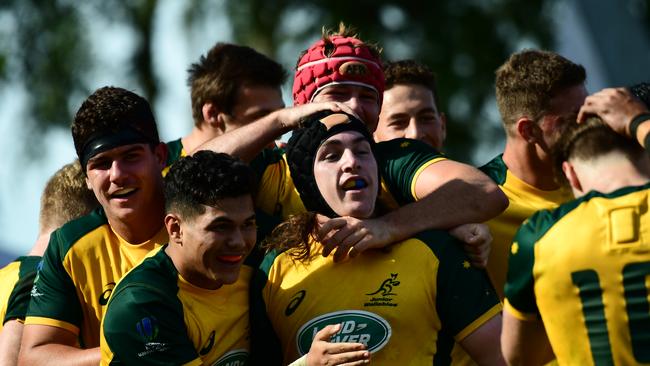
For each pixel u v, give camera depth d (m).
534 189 17.14
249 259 14.45
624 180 12.44
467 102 49.91
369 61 15.41
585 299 12.16
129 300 13.34
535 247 12.41
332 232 13.81
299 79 15.70
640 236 12.10
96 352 14.16
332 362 12.80
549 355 13.05
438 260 13.91
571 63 17.02
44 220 17.23
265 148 16.28
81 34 53.38
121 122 14.43
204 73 18.92
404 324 13.60
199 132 19.05
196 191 13.23
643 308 12.02
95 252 14.88
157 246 14.80
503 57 50.84
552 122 16.78
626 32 33.56
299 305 13.85
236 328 13.89
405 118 18.69
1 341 15.46
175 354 13.28
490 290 14.09
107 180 14.46
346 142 14.09
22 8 53.97
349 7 50.53
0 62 53.03
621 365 12.04
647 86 14.41
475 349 13.74
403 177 15.00
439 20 51.00
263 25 50.56
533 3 51.28
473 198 14.47
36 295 14.84
